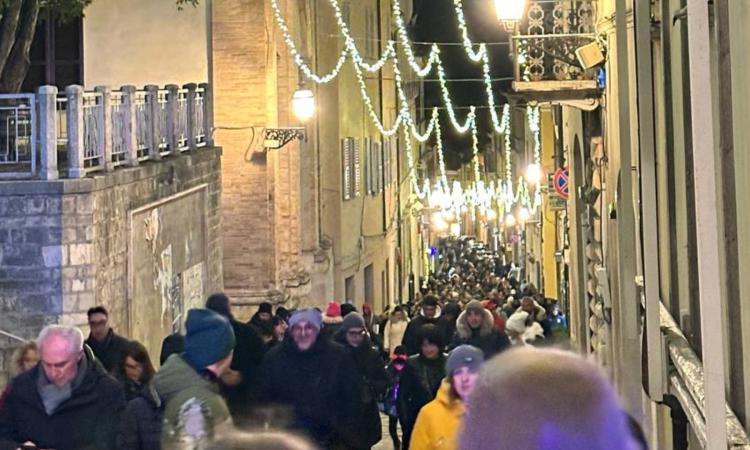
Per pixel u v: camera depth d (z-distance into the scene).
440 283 57.88
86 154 17.02
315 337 11.33
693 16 7.23
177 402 8.13
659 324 11.82
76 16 21.36
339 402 11.30
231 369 11.56
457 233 80.00
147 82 26.34
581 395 3.27
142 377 10.77
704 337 7.30
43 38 26.02
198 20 26.30
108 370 13.05
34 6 19.69
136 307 18.48
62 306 16.12
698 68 7.26
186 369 8.49
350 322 14.56
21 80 19.80
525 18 21.09
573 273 27.42
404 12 57.28
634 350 12.85
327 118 37.84
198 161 22.62
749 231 8.37
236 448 3.70
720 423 7.29
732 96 9.11
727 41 9.41
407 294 58.88
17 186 15.94
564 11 20.73
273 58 29.19
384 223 47.69
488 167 77.81
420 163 67.25
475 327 15.02
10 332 16.12
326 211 38.03
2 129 16.59
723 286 9.68
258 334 13.04
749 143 8.30
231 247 29.20
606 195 20.25
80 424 8.94
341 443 11.36
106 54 26.22
